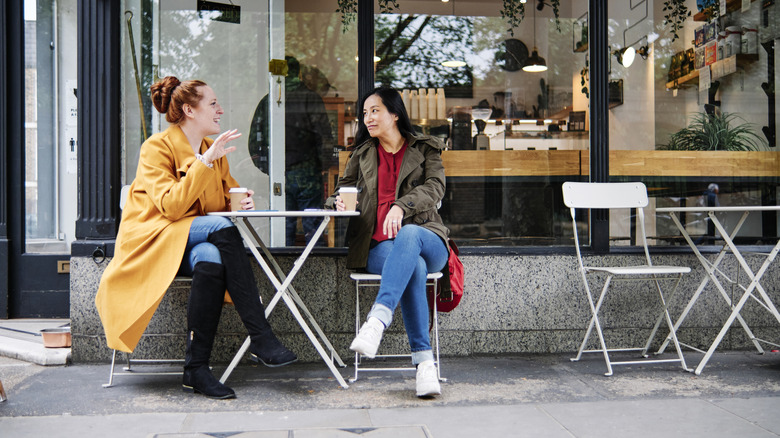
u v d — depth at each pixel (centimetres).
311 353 337
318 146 393
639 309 351
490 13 412
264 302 336
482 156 395
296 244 350
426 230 280
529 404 255
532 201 388
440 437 217
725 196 400
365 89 382
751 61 408
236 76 393
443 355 343
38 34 450
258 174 395
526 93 407
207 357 275
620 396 267
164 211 275
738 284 339
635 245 362
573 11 411
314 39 390
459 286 296
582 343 329
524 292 346
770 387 278
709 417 236
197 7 388
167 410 251
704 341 356
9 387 285
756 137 405
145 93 369
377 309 256
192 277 277
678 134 399
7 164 424
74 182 455
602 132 371
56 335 337
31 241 435
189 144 293
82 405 258
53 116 452
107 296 275
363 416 241
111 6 340
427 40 403
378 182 307
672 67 401
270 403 259
